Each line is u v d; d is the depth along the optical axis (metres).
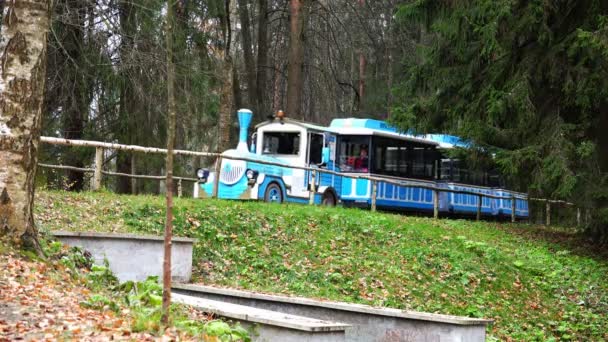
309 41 39.31
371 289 15.40
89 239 12.38
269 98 44.38
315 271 15.59
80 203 15.48
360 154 30.27
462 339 11.09
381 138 30.67
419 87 25.02
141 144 26.52
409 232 19.73
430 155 33.78
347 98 46.19
